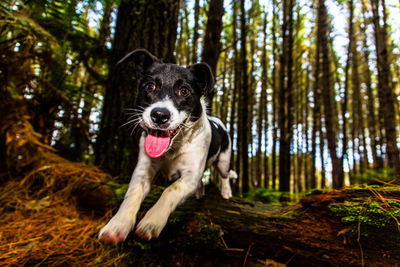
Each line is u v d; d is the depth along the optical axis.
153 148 0.35
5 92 0.60
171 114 0.35
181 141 0.40
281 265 0.32
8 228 0.41
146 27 0.65
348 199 0.33
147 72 0.41
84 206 0.49
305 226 0.33
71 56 0.81
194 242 0.36
